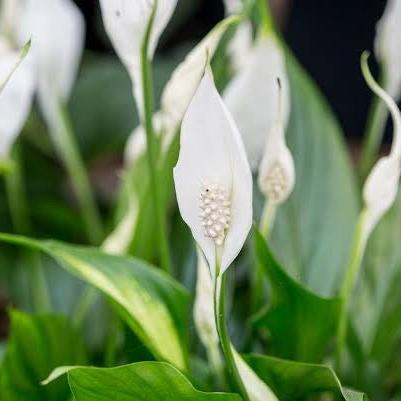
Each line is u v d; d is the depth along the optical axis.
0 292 1.60
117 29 0.97
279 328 1.04
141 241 1.09
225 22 1.01
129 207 1.13
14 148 1.35
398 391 1.17
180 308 1.00
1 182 1.63
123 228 1.10
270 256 0.97
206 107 0.86
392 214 1.24
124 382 0.91
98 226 1.41
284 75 1.07
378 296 1.21
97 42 2.27
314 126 1.25
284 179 1.00
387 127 2.56
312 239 1.21
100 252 1.00
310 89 1.26
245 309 1.26
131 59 0.98
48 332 1.07
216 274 0.88
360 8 2.71
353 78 2.79
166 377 0.90
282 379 0.96
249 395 0.93
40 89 1.23
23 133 1.79
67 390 1.07
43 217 1.62
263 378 0.97
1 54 1.13
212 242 0.87
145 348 1.02
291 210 1.22
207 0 2.27
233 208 0.87
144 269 1.00
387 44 1.13
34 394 1.06
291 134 1.24
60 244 0.99
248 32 1.17
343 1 2.71
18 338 1.06
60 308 1.34
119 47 0.98
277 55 1.06
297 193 1.22
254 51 1.06
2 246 1.59
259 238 0.97
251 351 1.10
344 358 1.13
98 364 1.22
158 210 1.02
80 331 1.18
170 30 2.11
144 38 0.95
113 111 1.81
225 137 0.86
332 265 1.20
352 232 1.21
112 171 2.16
